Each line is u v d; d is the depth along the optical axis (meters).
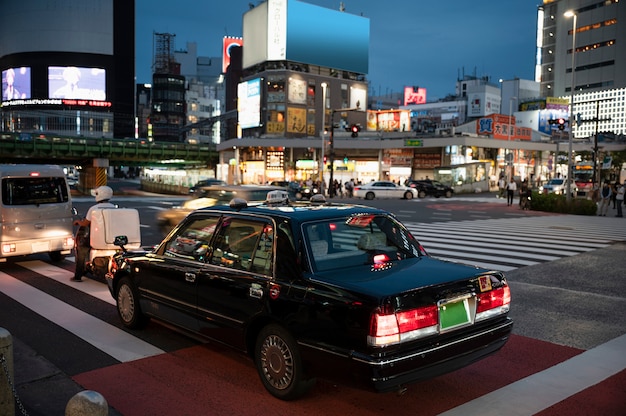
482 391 4.51
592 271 10.41
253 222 4.72
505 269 10.63
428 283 3.92
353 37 79.25
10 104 134.88
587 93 116.81
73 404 2.78
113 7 137.00
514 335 6.18
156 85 151.75
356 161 60.72
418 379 3.75
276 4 72.62
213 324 4.84
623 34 110.19
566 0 121.25
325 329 3.82
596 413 4.11
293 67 75.12
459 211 26.95
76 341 5.87
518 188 46.00
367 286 3.81
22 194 10.45
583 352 5.57
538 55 134.12
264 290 4.27
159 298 5.57
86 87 134.25
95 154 67.69
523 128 60.94
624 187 24.91
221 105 169.75
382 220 4.96
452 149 55.28
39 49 132.50
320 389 4.50
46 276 9.70
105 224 8.77
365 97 80.38
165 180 80.31
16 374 4.81
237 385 4.61
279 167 62.12
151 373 4.91
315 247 4.32
